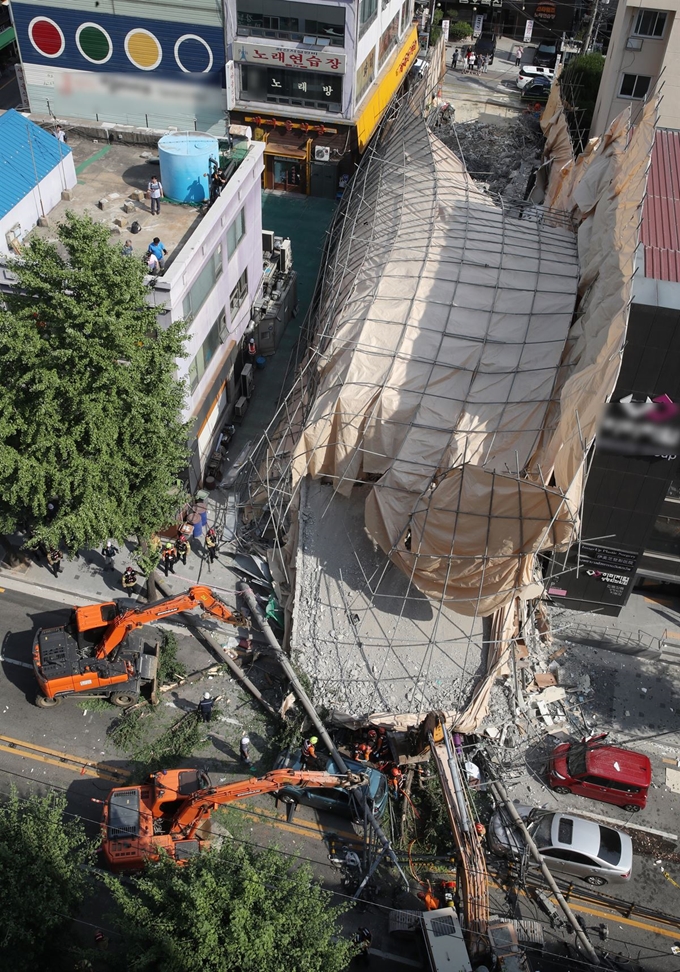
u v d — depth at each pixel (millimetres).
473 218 37000
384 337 31188
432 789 24438
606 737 26578
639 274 25422
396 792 24469
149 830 21906
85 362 23344
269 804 24281
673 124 47750
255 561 30844
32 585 30047
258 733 26000
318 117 51469
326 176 54094
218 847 22562
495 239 35594
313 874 22656
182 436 26328
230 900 16234
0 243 29891
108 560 31109
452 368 30062
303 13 47219
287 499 31188
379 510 27156
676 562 30031
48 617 28922
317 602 28031
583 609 31297
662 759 26609
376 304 32531
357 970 20844
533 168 57625
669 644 30328
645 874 23609
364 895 22266
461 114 65812
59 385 23438
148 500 26609
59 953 17750
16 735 25406
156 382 25188
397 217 38031
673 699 28609
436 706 25766
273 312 40281
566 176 45594
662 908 22844
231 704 26797
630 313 24359
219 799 21391
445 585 25094
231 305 35719
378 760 25172
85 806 23656
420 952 21234
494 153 59562
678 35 44812
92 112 51312
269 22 47875
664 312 24047
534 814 24328
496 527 23625
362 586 28312
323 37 48125
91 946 20141
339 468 29656
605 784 24656
